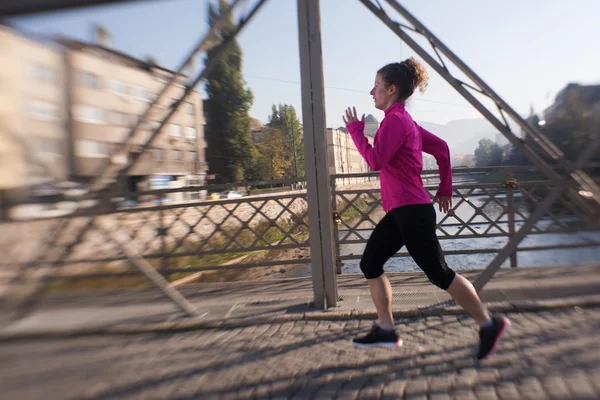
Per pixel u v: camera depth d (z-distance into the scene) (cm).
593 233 346
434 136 314
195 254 498
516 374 237
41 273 253
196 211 494
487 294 374
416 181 281
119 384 237
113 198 324
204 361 275
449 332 314
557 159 349
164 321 346
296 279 519
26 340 244
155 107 365
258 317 361
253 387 239
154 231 482
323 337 318
